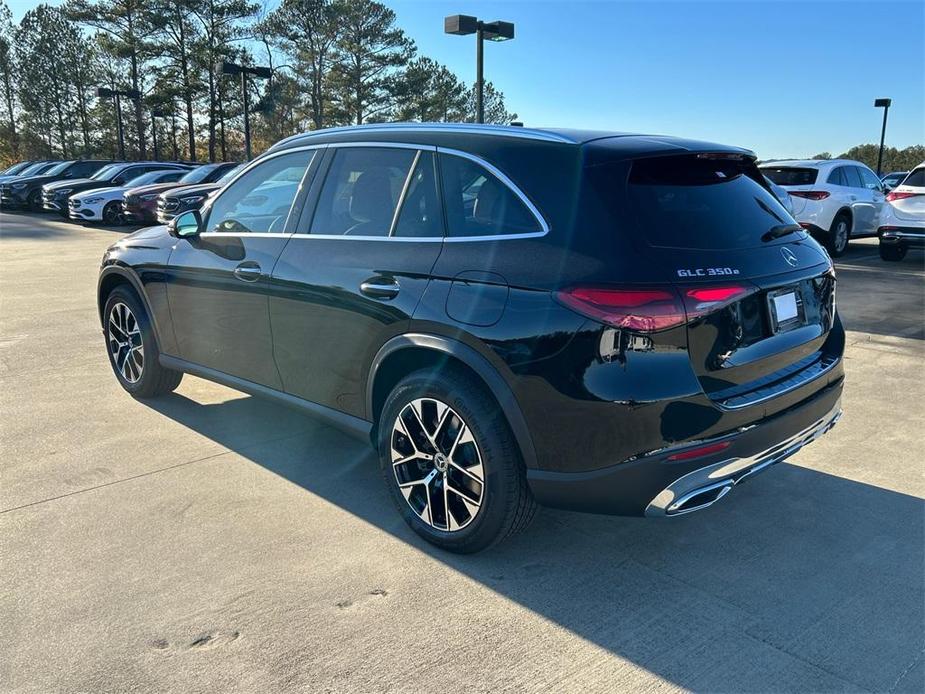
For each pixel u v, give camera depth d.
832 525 3.41
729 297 2.71
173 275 4.40
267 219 3.90
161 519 3.38
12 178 25.91
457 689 2.33
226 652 2.48
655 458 2.60
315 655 2.47
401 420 3.18
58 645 2.51
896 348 6.60
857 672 2.42
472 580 2.94
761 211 3.19
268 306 3.77
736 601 2.81
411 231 3.19
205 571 2.96
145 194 18.70
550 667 2.43
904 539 3.28
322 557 3.09
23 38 58.94
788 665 2.46
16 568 2.96
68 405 4.95
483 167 3.03
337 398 3.55
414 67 53.19
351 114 52.97
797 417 3.00
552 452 2.72
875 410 4.95
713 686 2.35
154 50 47.94
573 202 2.75
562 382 2.63
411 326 3.05
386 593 2.84
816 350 3.32
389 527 3.35
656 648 2.54
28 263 12.35
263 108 42.81
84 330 7.21
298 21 50.34
